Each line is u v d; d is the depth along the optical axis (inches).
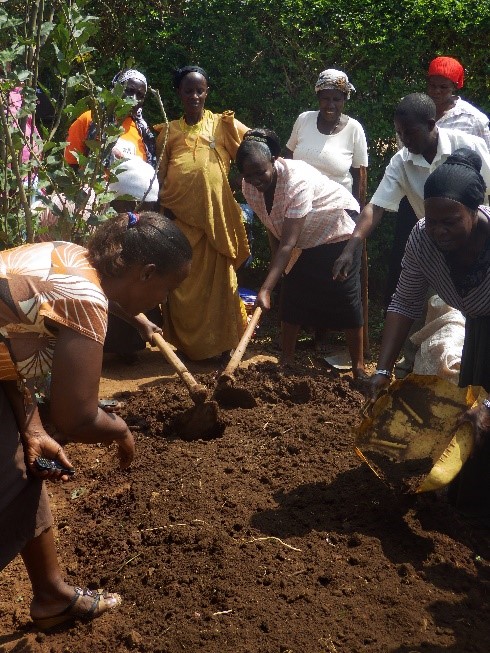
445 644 86.0
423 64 213.6
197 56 219.5
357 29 207.3
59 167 143.5
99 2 220.5
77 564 104.2
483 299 101.5
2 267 76.3
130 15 228.7
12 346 76.5
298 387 143.8
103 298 76.6
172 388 150.0
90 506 116.1
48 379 134.6
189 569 97.7
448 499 113.1
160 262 77.7
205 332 177.0
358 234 152.4
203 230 173.5
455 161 95.2
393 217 210.8
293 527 103.9
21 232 137.5
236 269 178.9
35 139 140.0
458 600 92.7
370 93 212.5
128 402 146.6
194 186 171.8
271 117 219.1
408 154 151.8
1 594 100.7
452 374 138.4
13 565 106.8
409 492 104.8
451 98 165.0
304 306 165.8
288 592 92.5
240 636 87.1
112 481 121.7
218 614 90.1
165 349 130.6
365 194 185.2
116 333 171.8
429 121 146.1
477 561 100.5
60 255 77.4
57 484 124.1
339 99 176.9
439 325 148.7
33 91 133.4
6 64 132.1
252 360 183.9
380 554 98.3
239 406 139.7
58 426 78.0
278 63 213.0
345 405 140.8
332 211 157.9
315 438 126.1
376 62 209.8
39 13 134.3
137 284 78.5
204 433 130.9
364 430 107.3
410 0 209.2
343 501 108.3
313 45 212.4
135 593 96.2
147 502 112.4
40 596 91.3
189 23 218.2
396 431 108.7
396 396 109.4
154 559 100.7
